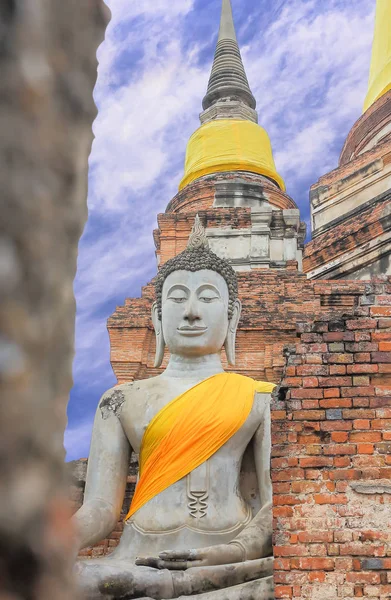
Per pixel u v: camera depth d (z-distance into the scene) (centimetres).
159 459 854
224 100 2181
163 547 811
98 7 223
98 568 725
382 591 659
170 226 1744
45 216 195
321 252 1642
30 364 187
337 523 684
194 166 2031
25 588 176
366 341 754
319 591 662
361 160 1741
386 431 713
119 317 1453
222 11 2394
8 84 190
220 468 850
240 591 736
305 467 706
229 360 977
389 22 2067
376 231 1587
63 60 206
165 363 1434
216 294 971
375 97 1992
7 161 189
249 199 1859
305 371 745
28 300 189
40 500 180
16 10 193
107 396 912
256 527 806
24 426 181
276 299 1475
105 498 859
